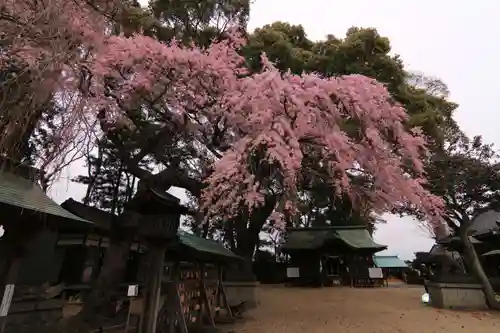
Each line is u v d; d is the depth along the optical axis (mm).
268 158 6930
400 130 8438
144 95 9125
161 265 5797
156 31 10398
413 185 8938
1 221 4285
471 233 21016
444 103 12742
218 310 9391
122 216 8633
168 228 5727
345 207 13172
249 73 10766
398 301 14336
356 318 10234
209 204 8250
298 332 8336
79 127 4688
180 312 6453
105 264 8500
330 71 10680
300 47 12789
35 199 4730
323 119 7387
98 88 7281
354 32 11227
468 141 12977
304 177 10266
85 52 4094
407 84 11898
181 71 8609
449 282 12695
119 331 7047
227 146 9227
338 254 24422
